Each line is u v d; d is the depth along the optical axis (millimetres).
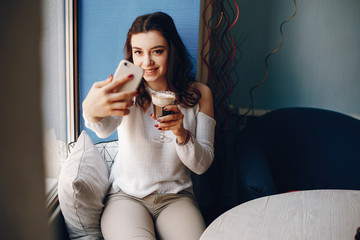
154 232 1348
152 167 1476
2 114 571
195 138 1493
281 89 2322
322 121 1949
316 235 1044
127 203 1422
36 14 585
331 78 2258
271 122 1962
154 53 1457
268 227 1077
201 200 2428
